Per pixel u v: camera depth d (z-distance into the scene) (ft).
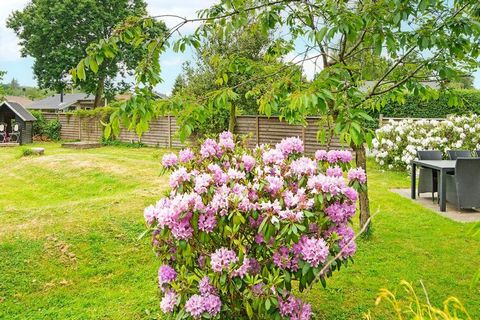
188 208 7.79
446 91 15.14
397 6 10.27
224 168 9.68
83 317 11.14
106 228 16.92
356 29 10.77
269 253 8.52
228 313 8.52
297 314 8.34
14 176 36.19
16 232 16.21
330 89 10.00
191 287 8.52
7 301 12.21
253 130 47.42
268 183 8.47
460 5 12.44
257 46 37.96
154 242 8.78
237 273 7.78
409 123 35.94
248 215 8.11
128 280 13.58
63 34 92.22
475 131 33.73
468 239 16.69
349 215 8.71
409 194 25.96
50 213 18.52
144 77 10.55
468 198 21.12
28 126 66.69
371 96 14.78
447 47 11.89
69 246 15.38
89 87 93.97
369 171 35.60
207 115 12.07
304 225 8.23
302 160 9.48
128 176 32.07
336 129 8.98
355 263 14.16
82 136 68.74
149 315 11.05
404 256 14.83
